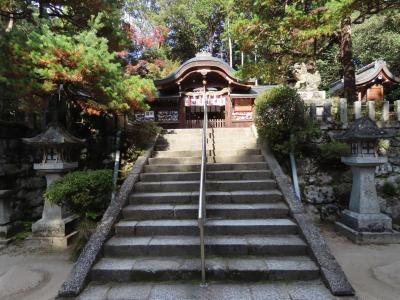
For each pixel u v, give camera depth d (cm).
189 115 1388
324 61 1848
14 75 549
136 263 411
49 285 417
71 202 504
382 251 539
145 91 689
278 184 586
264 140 746
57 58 547
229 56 2631
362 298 368
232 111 1346
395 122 780
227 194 556
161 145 804
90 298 355
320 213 730
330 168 747
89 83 598
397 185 762
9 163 721
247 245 431
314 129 728
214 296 350
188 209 521
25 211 760
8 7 729
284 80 1123
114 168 727
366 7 736
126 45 774
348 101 953
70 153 673
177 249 437
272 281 383
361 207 611
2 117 753
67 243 586
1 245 595
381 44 1667
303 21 725
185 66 1262
